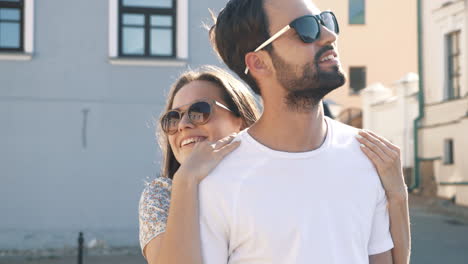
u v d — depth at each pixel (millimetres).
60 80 10477
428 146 17609
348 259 1618
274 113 1667
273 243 1574
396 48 30766
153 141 10594
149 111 10641
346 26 30672
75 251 10172
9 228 10211
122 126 10570
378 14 30625
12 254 9961
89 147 10484
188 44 10742
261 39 1661
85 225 10367
